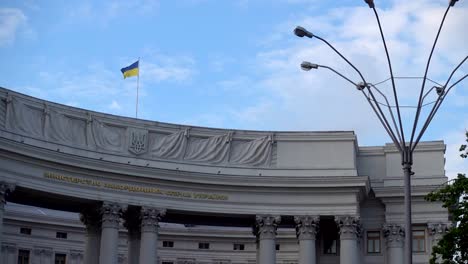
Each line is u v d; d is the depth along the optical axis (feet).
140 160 177.99
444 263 125.08
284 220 185.88
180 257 259.19
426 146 192.54
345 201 180.24
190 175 177.17
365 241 189.67
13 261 241.76
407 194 92.63
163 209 175.63
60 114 171.22
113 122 177.78
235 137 186.19
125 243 255.91
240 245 261.24
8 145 157.38
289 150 186.80
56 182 165.89
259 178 179.93
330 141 187.01
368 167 193.98
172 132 182.50
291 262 250.16
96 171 169.99
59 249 250.57
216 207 179.42
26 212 247.70
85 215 176.24
